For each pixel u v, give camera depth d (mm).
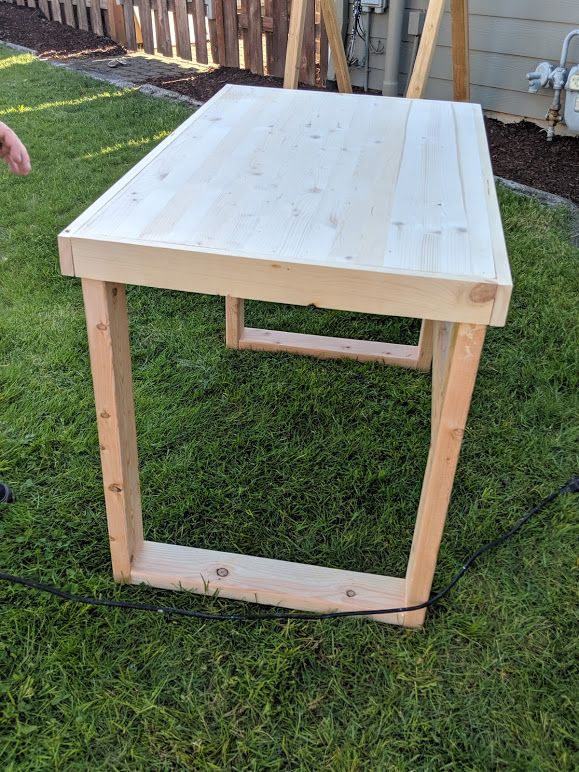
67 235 1206
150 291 2809
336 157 1592
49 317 2594
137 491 1596
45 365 2328
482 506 1841
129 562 1584
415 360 2393
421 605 1498
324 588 1577
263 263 1159
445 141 1709
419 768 1279
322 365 2408
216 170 1509
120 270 1222
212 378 2316
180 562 1626
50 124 4512
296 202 1361
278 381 2318
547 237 3113
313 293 1173
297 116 1880
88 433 2039
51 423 2064
